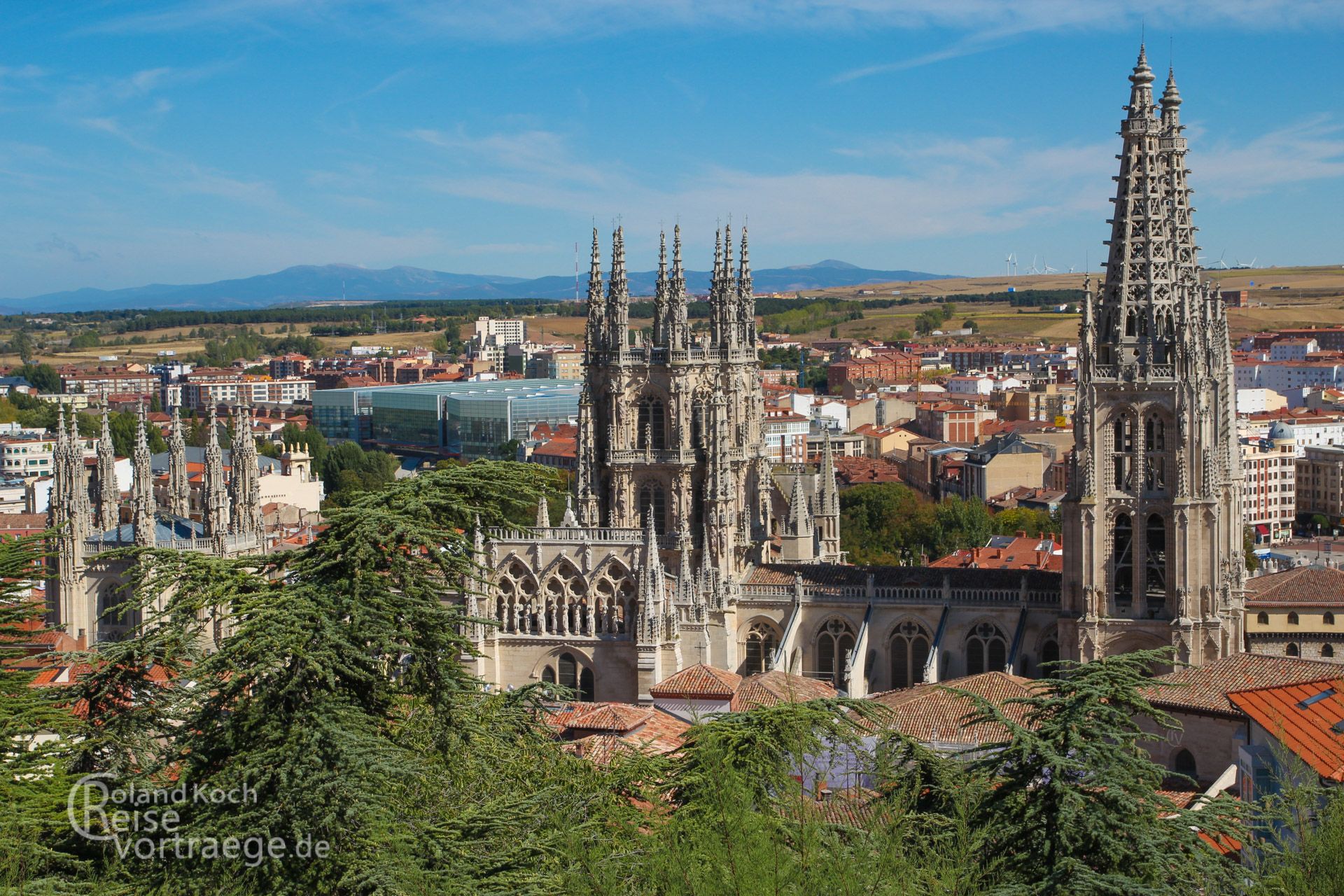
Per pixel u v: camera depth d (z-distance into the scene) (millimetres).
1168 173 166750
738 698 155125
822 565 192375
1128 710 76688
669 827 62938
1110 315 165375
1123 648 165625
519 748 79562
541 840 67812
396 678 73812
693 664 180375
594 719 139250
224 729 68312
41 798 68938
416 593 72625
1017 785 72438
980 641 179750
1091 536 164750
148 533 188000
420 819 68625
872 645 183625
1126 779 71000
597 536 180000
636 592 178625
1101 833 68062
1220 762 141875
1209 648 162250
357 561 71188
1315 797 74625
